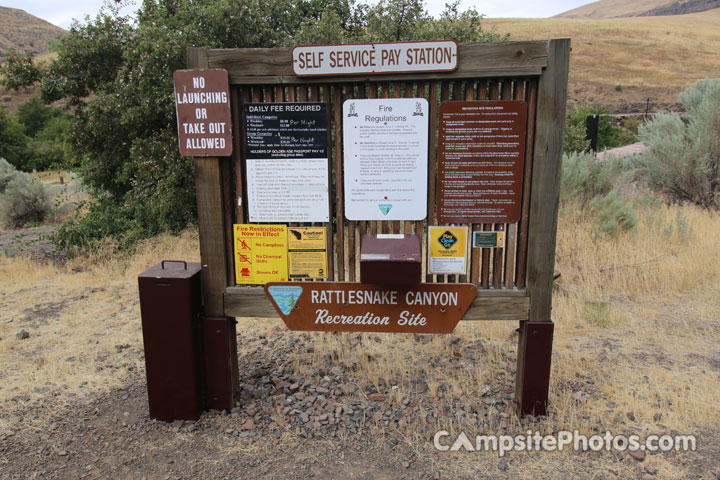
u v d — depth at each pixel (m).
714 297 5.53
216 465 2.98
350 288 3.35
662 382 3.82
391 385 3.88
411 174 3.24
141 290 3.28
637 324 4.94
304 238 3.39
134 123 8.83
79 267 7.52
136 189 9.52
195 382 3.39
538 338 3.29
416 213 3.29
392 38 10.57
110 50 9.21
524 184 3.21
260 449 3.13
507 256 3.31
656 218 7.77
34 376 4.11
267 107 3.22
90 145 9.50
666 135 10.33
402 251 3.16
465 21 10.40
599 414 3.41
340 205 3.34
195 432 3.31
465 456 3.03
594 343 4.57
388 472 2.90
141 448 3.15
